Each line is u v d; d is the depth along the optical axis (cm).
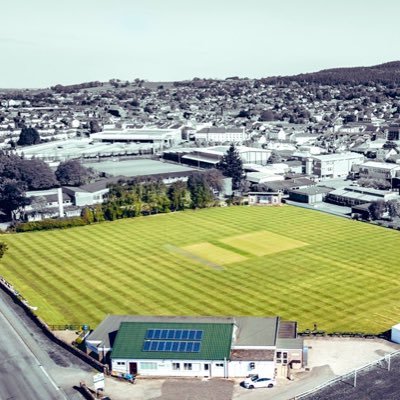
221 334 8719
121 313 10794
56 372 8544
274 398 7719
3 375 8469
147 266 13525
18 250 15112
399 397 7619
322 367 8594
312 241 15475
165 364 8431
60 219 17850
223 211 19688
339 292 11644
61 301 11425
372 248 14675
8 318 10600
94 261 14000
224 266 13438
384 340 9494
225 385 8131
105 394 7906
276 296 11494
